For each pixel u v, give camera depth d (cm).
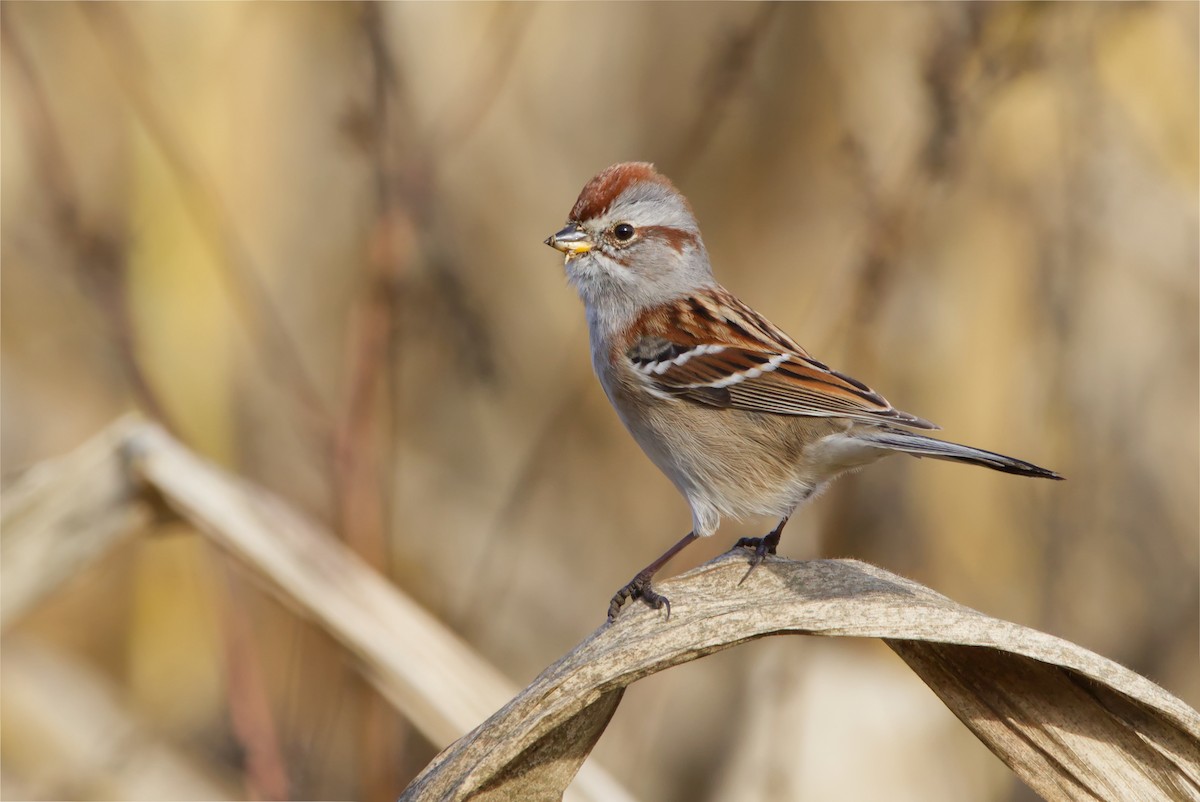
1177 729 450
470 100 1120
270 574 795
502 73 1099
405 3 1216
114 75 1152
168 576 1115
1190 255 1126
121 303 1030
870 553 1123
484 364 1171
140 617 1114
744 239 1261
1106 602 1101
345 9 1205
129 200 1094
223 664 950
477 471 1246
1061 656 433
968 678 469
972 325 1123
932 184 998
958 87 999
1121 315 1152
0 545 809
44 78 1190
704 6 1276
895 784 961
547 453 1144
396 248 1025
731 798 1009
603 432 1270
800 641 968
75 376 1210
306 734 1105
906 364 1133
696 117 1146
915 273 1138
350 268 1228
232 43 1162
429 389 1238
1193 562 1097
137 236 1073
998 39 1029
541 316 1296
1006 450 1105
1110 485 1101
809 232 1242
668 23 1286
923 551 1120
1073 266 1102
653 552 1230
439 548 1199
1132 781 453
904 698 1000
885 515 1138
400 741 983
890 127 1162
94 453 832
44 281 1177
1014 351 1110
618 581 1220
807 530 1087
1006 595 1097
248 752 919
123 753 1033
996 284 1123
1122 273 1147
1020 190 1135
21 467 1181
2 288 1189
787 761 952
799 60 1241
